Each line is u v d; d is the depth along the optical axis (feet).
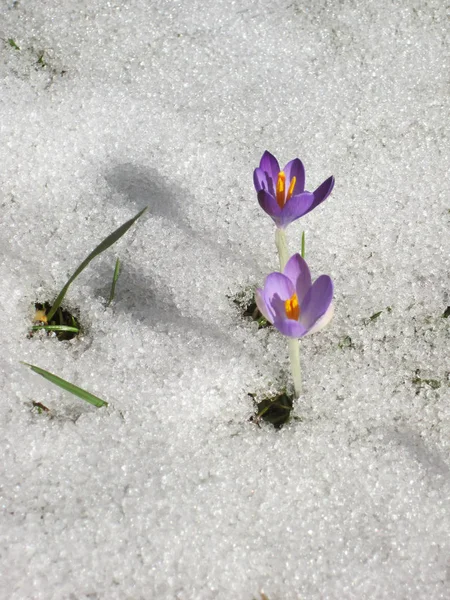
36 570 1.53
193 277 1.86
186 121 2.03
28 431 1.66
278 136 2.03
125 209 1.92
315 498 1.62
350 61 2.12
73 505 1.59
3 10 2.14
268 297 1.53
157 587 1.53
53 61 2.10
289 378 1.77
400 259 1.90
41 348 1.77
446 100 2.09
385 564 1.56
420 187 1.97
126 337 1.78
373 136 2.04
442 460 1.68
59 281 1.85
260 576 1.55
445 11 2.17
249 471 1.65
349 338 1.82
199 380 1.74
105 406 1.70
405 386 1.77
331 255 1.90
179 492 1.61
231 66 2.10
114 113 2.03
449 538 1.59
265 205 1.58
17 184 1.94
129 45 2.12
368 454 1.67
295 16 2.16
